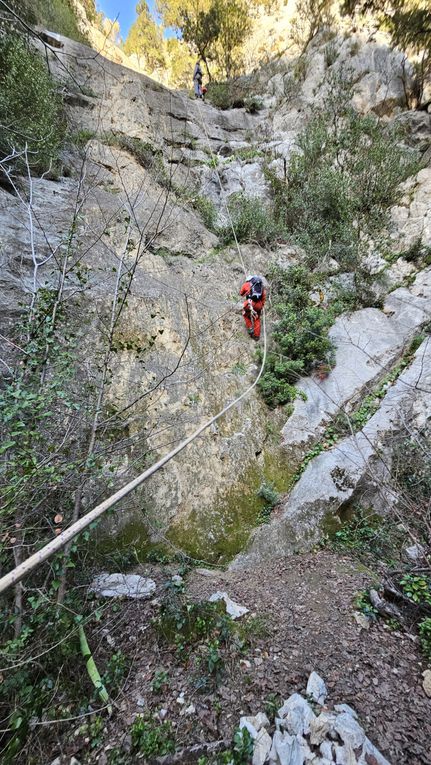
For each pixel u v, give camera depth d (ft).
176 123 35.86
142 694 8.70
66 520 9.83
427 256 25.55
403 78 36.32
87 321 15.28
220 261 25.45
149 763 7.20
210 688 8.82
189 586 12.54
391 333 22.81
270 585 13.05
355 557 14.33
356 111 35.12
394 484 13.96
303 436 19.48
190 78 52.80
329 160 30.04
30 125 17.40
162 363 17.37
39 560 4.87
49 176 20.22
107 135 27.73
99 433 11.93
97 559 12.10
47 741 7.66
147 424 15.48
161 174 27.02
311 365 22.03
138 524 13.85
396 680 9.09
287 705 8.10
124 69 34.37
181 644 9.92
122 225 20.75
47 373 10.88
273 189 31.68
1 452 7.70
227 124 40.52
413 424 16.96
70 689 8.41
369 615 11.00
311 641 10.34
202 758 7.23
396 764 7.17
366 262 27.14
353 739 7.11
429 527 11.09
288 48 46.44
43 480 8.18
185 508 15.17
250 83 46.98
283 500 17.12
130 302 17.60
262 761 6.95
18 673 7.49
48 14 32.71
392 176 28.40
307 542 15.19
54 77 25.08
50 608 8.20
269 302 24.61
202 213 28.81
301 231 28.71
